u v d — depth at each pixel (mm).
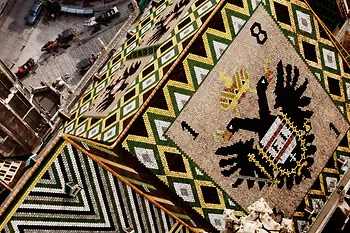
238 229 25188
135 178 39094
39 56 72062
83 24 73688
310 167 45469
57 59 71500
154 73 41312
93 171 37219
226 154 41906
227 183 42156
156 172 40188
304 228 45031
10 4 75938
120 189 37875
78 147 36844
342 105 46688
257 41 42375
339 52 46812
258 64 42438
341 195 45312
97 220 37469
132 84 43125
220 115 41375
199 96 40750
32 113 54219
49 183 35938
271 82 43000
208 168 41500
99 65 59375
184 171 40844
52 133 54219
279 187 44125
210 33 40844
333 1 50562
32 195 35438
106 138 40125
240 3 41875
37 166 35594
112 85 47062
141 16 60000
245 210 42812
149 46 46125
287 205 44469
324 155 46188
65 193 36406
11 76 51906
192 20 42469
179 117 40344
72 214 36688
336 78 46375
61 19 74562
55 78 69938
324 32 46094
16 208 34938
